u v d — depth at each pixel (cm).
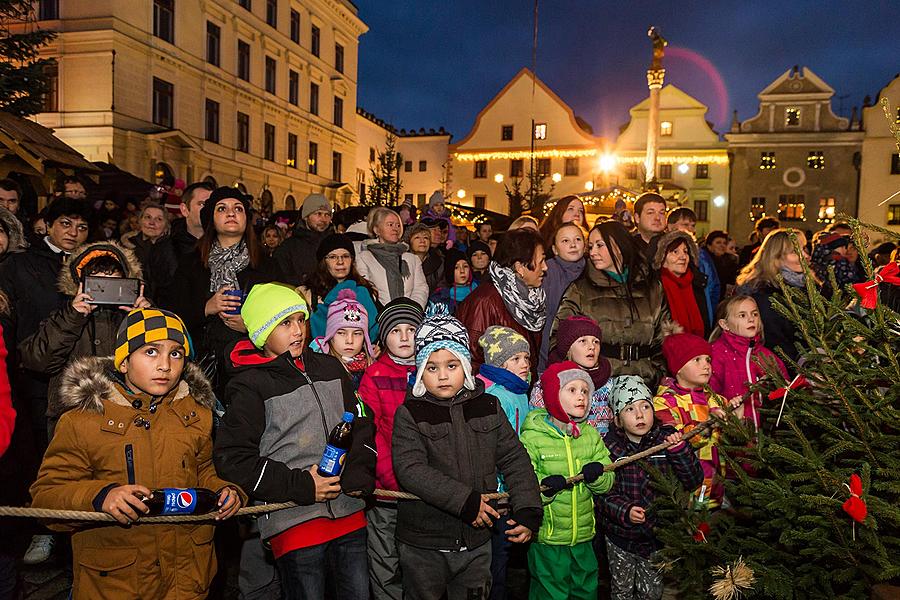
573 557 329
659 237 543
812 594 242
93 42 2134
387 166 2730
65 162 1056
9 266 378
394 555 336
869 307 231
